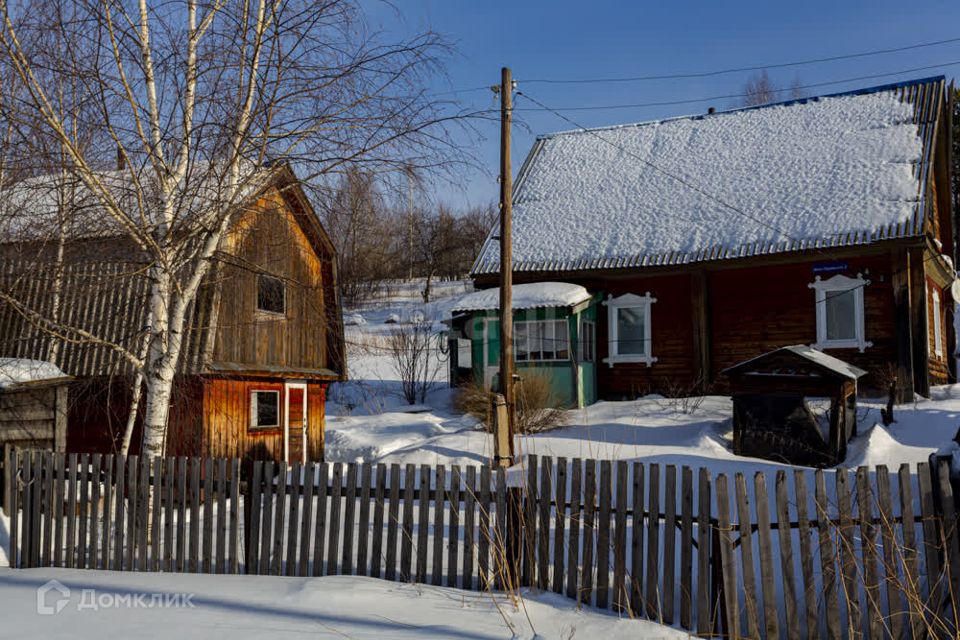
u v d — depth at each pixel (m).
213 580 6.66
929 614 5.13
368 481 6.73
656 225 21.33
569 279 21.47
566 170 25.34
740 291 19.78
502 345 13.39
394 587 6.26
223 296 12.70
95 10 7.63
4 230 8.58
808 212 19.30
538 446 13.45
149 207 8.56
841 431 12.84
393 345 28.42
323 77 8.04
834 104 23.08
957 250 35.91
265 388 14.13
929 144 19.78
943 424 14.22
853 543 5.97
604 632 5.28
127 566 7.41
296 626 5.28
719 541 5.39
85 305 12.58
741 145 23.11
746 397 13.62
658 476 5.70
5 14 7.41
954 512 5.14
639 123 26.36
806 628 5.54
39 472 7.88
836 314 18.66
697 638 5.29
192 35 8.23
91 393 12.34
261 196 8.71
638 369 20.98
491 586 6.26
